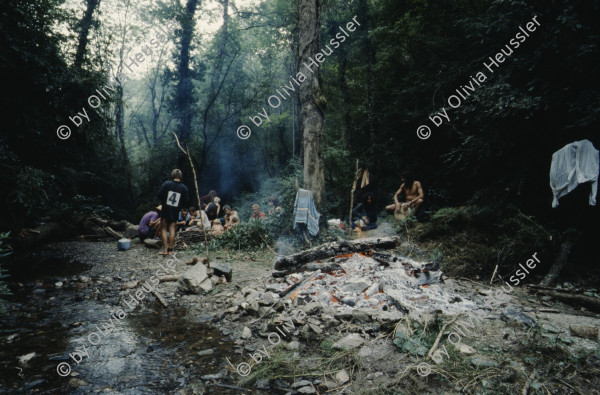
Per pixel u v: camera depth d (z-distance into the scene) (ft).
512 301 13.28
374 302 11.76
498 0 20.21
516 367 8.05
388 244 15.70
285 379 8.11
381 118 42.78
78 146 34.76
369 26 45.62
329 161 38.68
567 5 17.63
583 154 15.20
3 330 10.68
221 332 10.73
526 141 20.29
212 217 32.17
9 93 27.04
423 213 24.44
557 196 16.22
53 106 30.60
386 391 7.40
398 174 39.11
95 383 7.88
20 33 27.02
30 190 25.07
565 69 18.01
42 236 25.39
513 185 19.45
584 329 9.66
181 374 8.29
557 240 16.92
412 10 39.55
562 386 7.41
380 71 43.39
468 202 21.75
